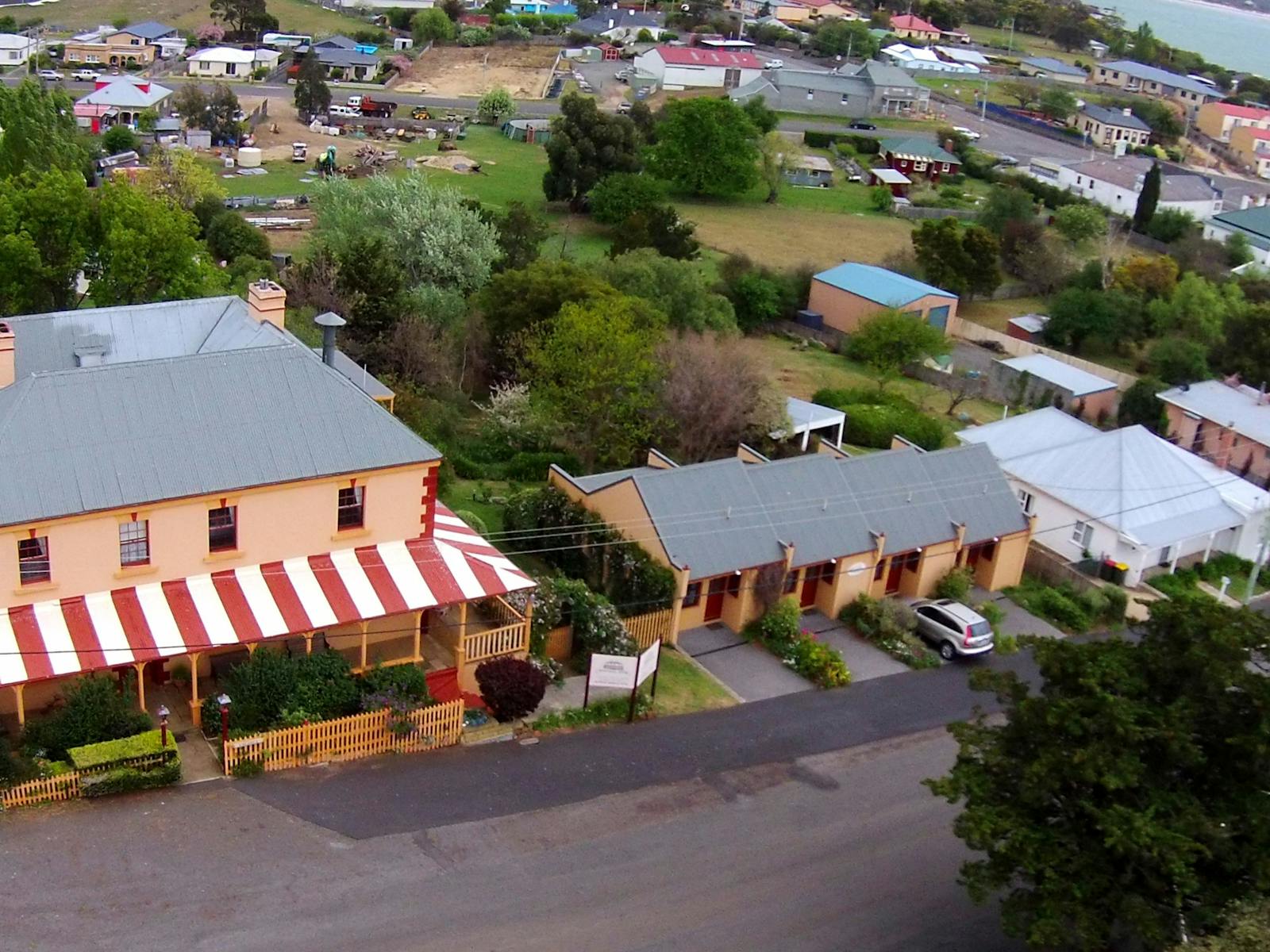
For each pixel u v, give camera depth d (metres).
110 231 59.25
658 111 171.38
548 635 43.00
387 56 197.88
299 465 37.75
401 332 66.88
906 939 32.06
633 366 60.91
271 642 38.66
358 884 31.17
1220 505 62.56
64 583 34.84
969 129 191.88
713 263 116.00
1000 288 120.94
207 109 140.00
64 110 106.44
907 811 38.19
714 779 38.47
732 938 31.25
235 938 28.70
